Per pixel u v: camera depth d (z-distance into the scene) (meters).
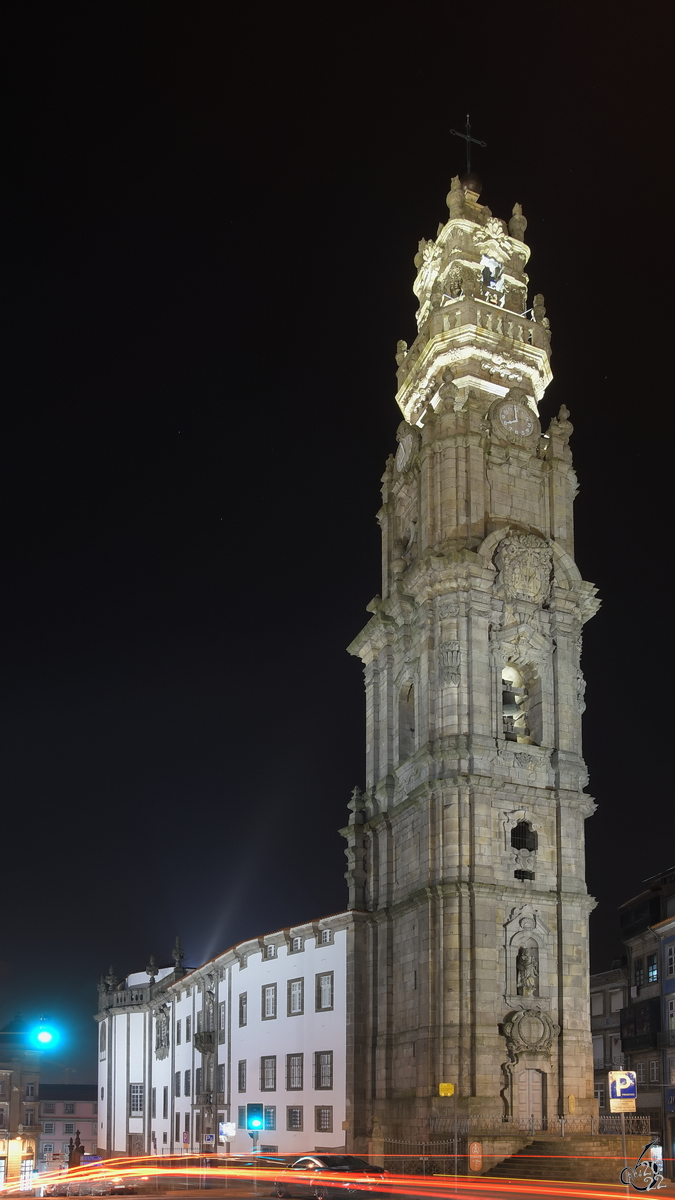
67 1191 65.81
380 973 63.16
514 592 63.16
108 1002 115.94
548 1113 55.31
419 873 60.16
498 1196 42.78
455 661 61.03
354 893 66.38
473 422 67.00
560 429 69.00
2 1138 115.25
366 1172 45.38
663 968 78.62
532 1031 56.03
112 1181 70.12
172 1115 95.31
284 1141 68.94
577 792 61.47
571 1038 56.88
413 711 67.12
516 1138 53.16
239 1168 60.19
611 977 90.19
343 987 65.00
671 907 80.44
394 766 66.44
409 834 62.66
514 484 66.88
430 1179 49.59
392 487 73.31
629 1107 36.41
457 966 56.06
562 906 59.09
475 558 62.44
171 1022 98.88
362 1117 61.41
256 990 76.44
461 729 60.06
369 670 71.06
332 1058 64.88
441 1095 53.59
